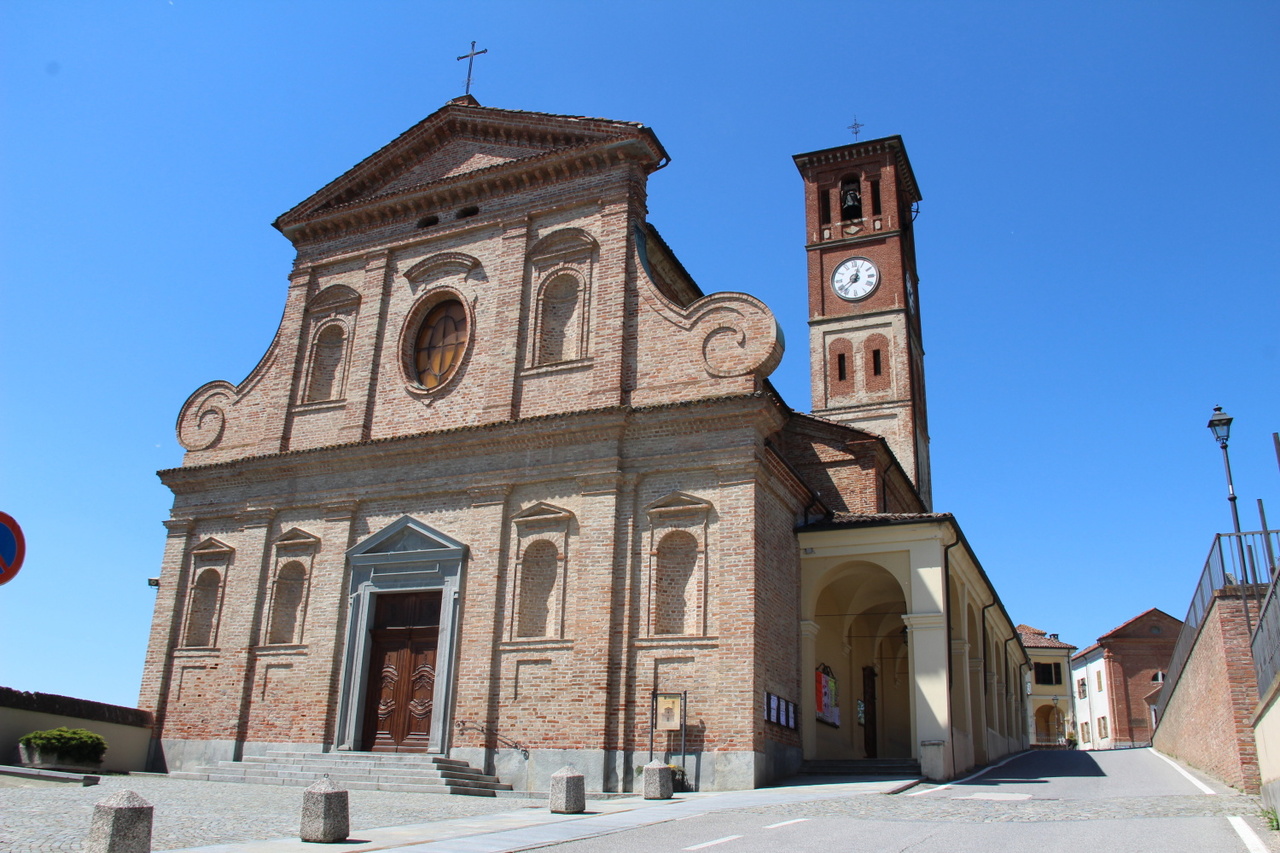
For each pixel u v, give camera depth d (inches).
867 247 1969.7
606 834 507.5
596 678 876.0
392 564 1019.3
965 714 1043.9
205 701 1071.0
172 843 477.7
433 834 515.8
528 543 963.3
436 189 1159.6
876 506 1221.7
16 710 947.3
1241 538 806.5
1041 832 495.5
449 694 940.0
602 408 951.6
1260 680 674.8
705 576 884.0
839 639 1200.2
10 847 437.4
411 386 1101.1
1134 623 2780.5
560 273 1067.3
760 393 901.8
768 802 671.8
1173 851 428.1
